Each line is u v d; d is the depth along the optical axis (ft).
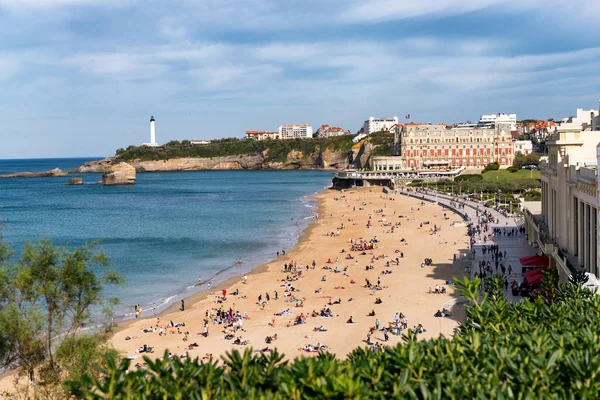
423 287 268.41
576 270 177.47
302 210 654.94
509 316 98.68
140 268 343.87
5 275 127.13
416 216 542.98
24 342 124.67
